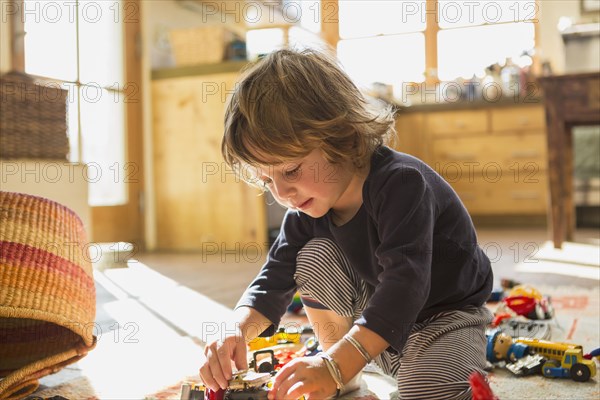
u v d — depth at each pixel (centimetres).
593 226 416
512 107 429
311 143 86
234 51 335
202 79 325
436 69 481
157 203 337
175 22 366
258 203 321
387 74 488
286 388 73
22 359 114
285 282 102
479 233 391
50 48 276
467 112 440
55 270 104
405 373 88
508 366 107
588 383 101
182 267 260
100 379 109
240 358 88
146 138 335
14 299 96
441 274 95
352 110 91
